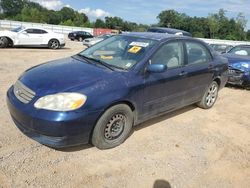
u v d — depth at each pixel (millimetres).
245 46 9867
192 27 76750
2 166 3434
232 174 3795
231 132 5176
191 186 3455
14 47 16125
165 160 3949
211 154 4262
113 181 3393
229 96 7715
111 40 5203
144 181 3449
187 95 5363
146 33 5344
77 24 75188
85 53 5070
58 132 3443
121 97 3895
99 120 3775
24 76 4148
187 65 5211
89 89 3658
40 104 3492
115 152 4012
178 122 5340
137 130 4777
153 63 4484
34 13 80438
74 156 3805
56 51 16281
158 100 4648
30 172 3391
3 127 4410
